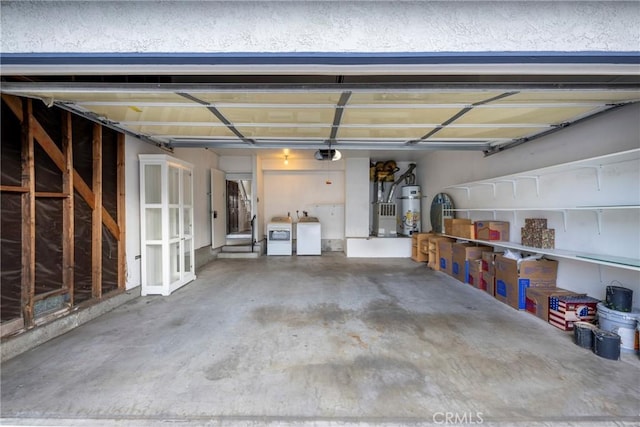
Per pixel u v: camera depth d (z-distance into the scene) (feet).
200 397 6.57
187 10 4.99
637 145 8.76
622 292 8.63
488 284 14.32
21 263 8.66
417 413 6.06
